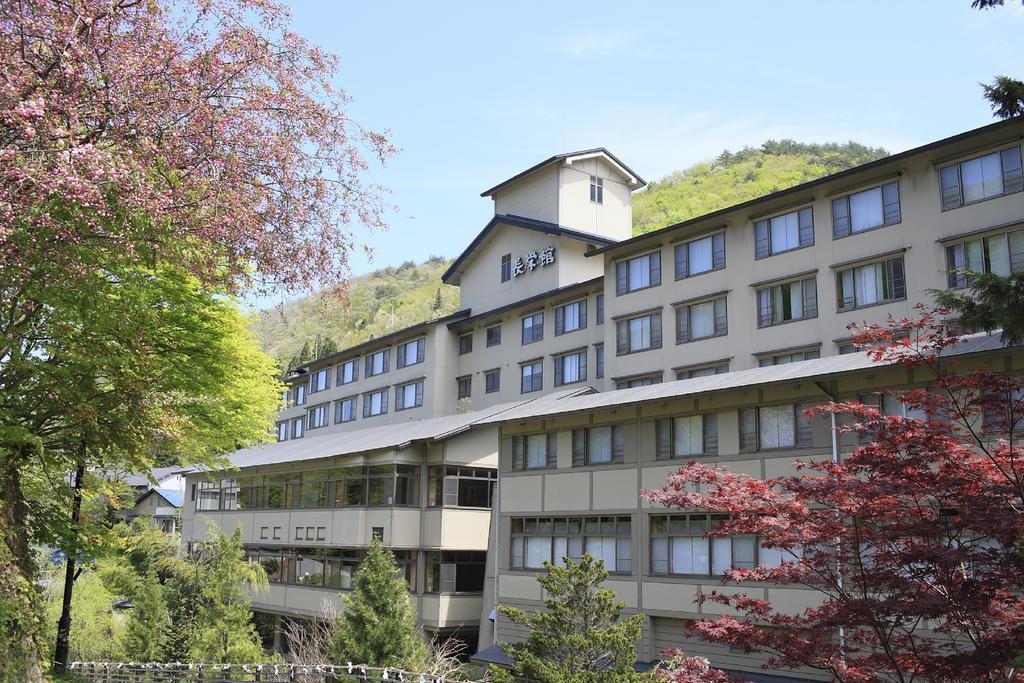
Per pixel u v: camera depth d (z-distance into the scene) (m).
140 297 15.01
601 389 43.28
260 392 25.41
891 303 31.34
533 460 31.73
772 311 35.31
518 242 52.06
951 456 11.72
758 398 24.88
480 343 53.19
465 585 37.72
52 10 12.52
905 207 31.44
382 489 38.16
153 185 13.04
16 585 16.34
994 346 19.25
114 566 37.72
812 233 34.31
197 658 30.28
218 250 14.77
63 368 15.52
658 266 40.19
